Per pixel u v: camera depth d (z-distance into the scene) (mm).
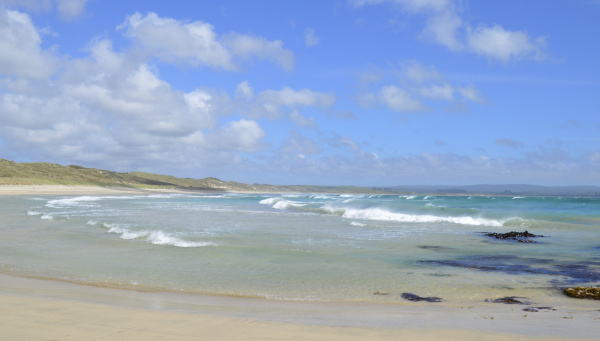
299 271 10930
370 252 14219
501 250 15070
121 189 121750
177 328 5449
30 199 51156
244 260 12266
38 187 87812
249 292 8703
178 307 7062
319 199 74250
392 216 29391
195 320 5922
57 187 94125
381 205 41312
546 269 11602
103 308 6531
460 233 20516
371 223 25406
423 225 24547
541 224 24578
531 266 12047
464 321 6406
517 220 25469
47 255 12742
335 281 9867
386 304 7828
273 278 10102
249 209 39594
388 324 6078
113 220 24766
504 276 10617
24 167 123000
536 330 5820
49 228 19656
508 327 5992
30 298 7156
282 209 39938
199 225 22641
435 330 5699
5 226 20422
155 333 5188
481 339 5305
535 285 9625
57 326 5336
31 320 5574
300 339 5121
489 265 12148
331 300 8125
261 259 12453
